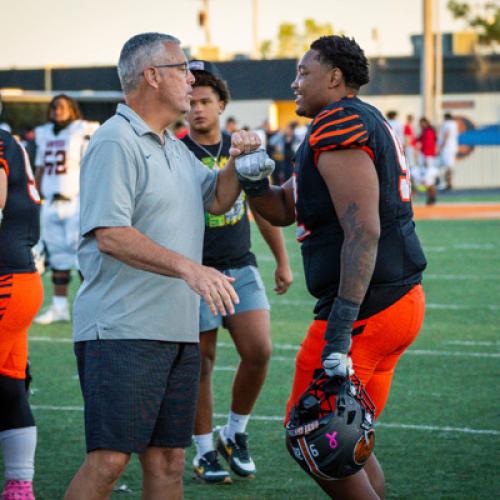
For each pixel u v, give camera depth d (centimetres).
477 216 3216
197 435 828
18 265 713
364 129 590
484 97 5559
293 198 686
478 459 861
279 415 1018
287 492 795
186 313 615
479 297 1725
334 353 580
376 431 948
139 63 602
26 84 5797
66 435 951
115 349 596
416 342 1363
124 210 581
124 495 785
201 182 646
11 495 722
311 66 629
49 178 1488
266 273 2044
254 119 5700
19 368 729
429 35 4712
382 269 604
